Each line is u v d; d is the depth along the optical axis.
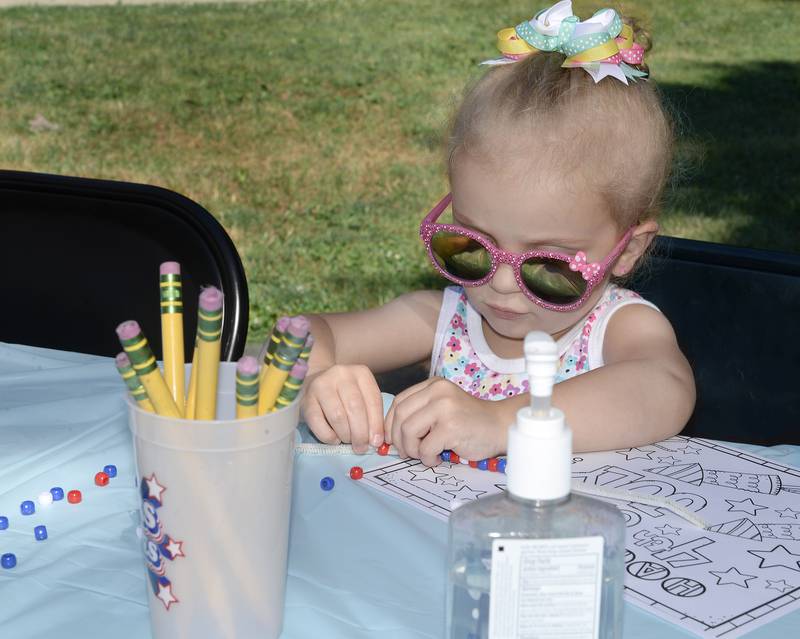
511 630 0.78
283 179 6.54
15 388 1.53
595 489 1.20
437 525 1.13
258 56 9.39
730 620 0.94
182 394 0.87
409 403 1.34
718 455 1.35
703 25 11.22
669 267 1.91
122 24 10.40
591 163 1.45
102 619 0.92
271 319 4.61
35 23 10.26
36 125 7.32
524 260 1.48
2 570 1.01
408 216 6.00
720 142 7.30
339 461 1.32
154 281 2.09
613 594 0.80
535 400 0.77
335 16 11.27
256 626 0.87
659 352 1.62
